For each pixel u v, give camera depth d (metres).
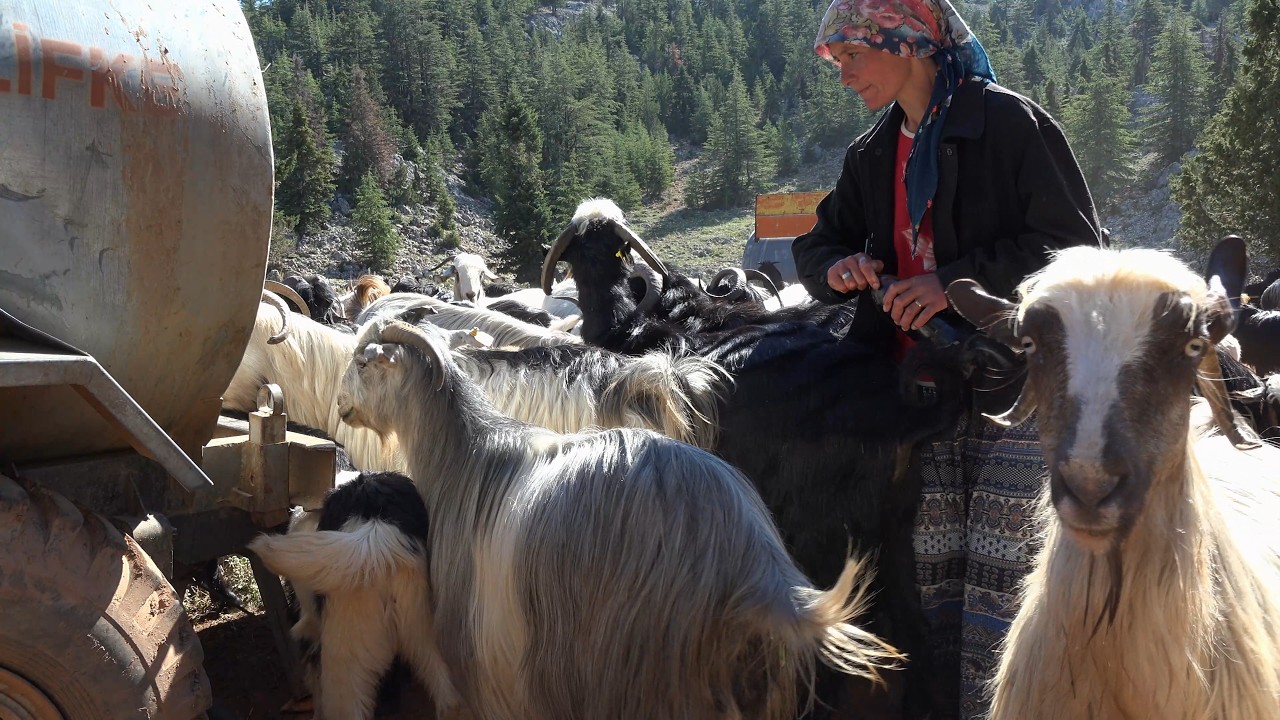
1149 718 2.05
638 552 2.84
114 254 2.54
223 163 2.72
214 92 2.70
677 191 105.06
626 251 5.37
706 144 113.44
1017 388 3.00
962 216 3.23
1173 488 1.99
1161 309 1.90
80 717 2.44
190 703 2.61
